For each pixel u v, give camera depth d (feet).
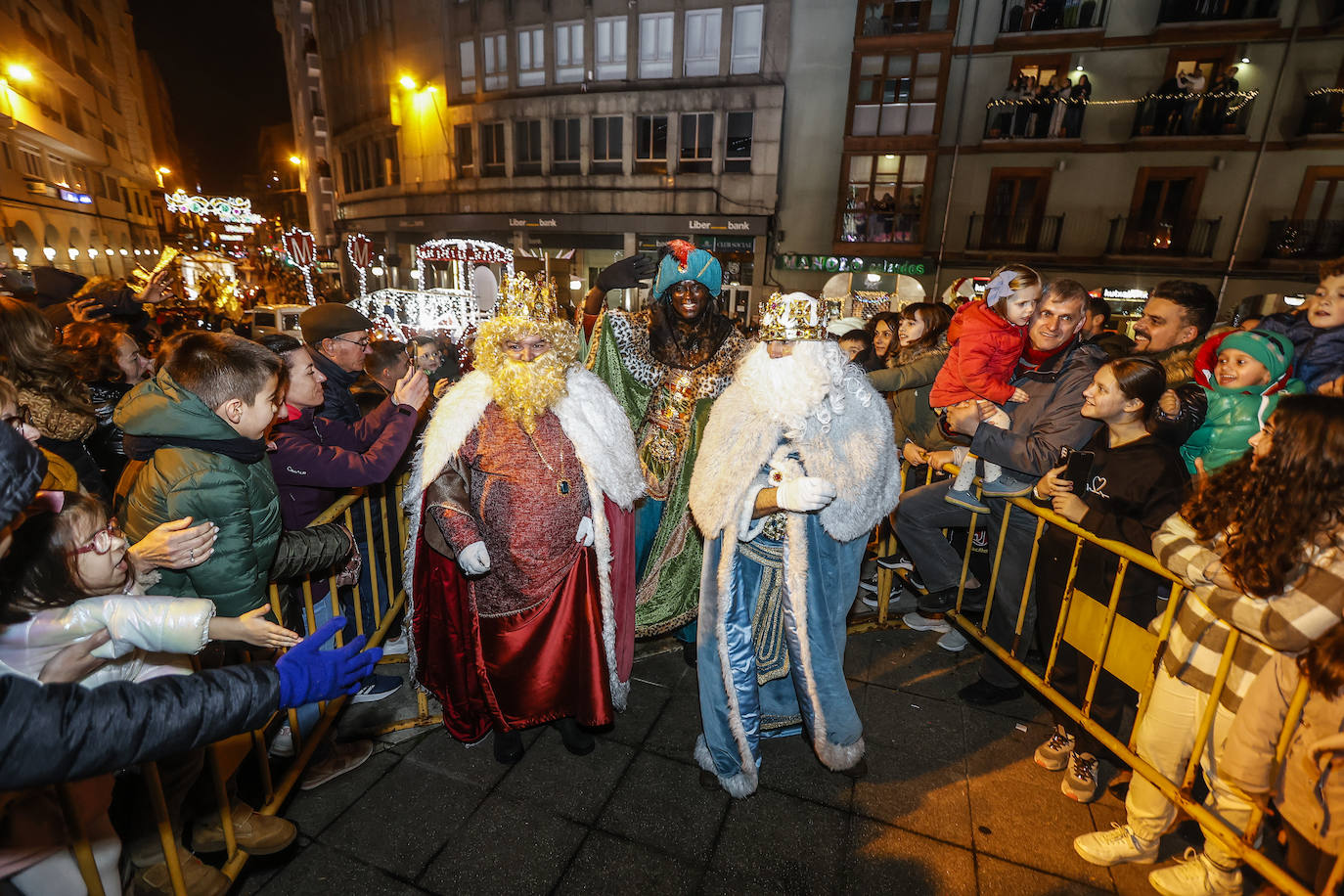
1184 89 53.01
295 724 7.59
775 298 7.24
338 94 102.32
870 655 11.23
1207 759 6.28
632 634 9.16
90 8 120.16
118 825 6.61
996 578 9.56
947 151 59.31
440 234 87.92
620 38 68.85
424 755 8.72
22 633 4.21
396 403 8.84
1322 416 4.75
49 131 92.73
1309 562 4.96
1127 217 56.59
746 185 65.26
